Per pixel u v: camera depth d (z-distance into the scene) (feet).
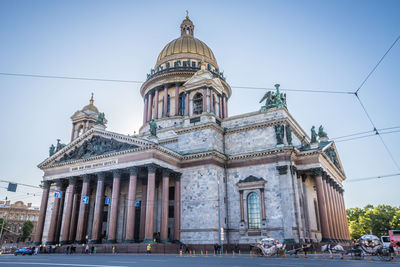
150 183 170.30
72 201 203.31
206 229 173.88
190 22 327.06
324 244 162.71
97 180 212.84
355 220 492.95
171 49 288.10
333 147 231.09
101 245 170.60
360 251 118.93
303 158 185.26
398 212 415.44
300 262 98.17
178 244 173.47
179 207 185.68
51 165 219.61
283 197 169.17
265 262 97.09
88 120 263.29
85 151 206.80
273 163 179.11
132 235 168.04
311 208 198.80
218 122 208.95
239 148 196.95
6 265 87.56
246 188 182.39
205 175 184.03
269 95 204.23
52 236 200.95
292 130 202.49
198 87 210.59
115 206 178.70
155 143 173.58
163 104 260.21
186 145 200.44
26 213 528.22
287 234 161.79
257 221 176.24
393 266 81.66
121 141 190.80
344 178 255.50
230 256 135.74
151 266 80.12
